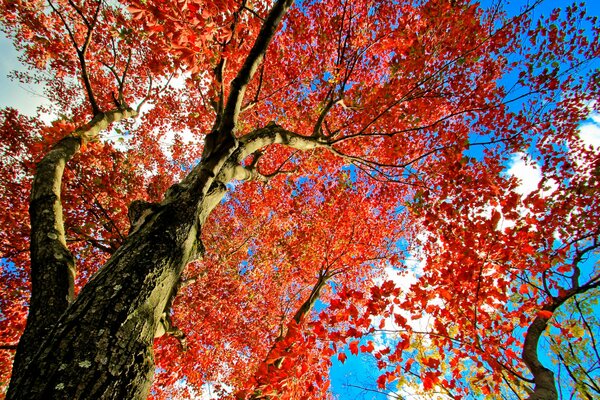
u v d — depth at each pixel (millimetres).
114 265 2344
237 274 11398
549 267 5305
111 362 1764
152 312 2213
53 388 1532
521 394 5430
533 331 4645
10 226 6902
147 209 3041
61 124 4738
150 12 2984
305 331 4824
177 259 2650
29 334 1970
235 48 4414
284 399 4887
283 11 3842
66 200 6375
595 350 5070
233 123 3922
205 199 3486
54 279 2346
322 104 6750
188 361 9219
